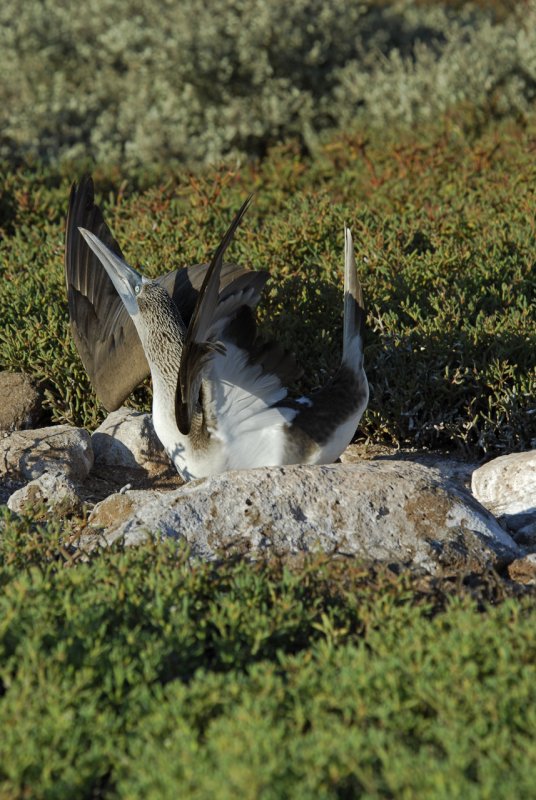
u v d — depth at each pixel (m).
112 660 8.74
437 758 7.75
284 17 37.75
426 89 35.56
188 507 12.25
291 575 10.53
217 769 7.37
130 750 7.84
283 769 7.27
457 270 20.45
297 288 19.66
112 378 15.66
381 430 18.12
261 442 13.60
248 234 21.91
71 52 39.84
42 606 9.33
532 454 15.09
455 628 9.12
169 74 37.50
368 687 8.27
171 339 13.89
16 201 27.06
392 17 42.12
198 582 10.23
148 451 17.28
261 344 13.30
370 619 9.69
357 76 37.00
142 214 23.95
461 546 12.08
